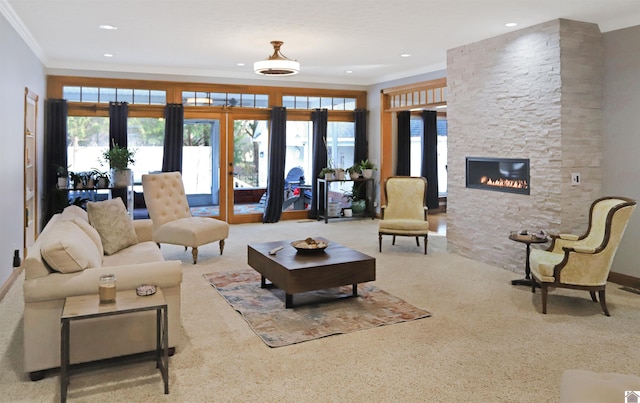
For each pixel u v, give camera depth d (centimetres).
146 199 566
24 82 528
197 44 580
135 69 738
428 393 254
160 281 286
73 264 269
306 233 743
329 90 884
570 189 463
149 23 480
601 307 393
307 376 272
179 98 774
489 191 540
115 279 263
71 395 249
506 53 510
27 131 550
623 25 454
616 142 467
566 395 177
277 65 530
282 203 859
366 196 920
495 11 432
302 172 884
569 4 409
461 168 581
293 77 845
